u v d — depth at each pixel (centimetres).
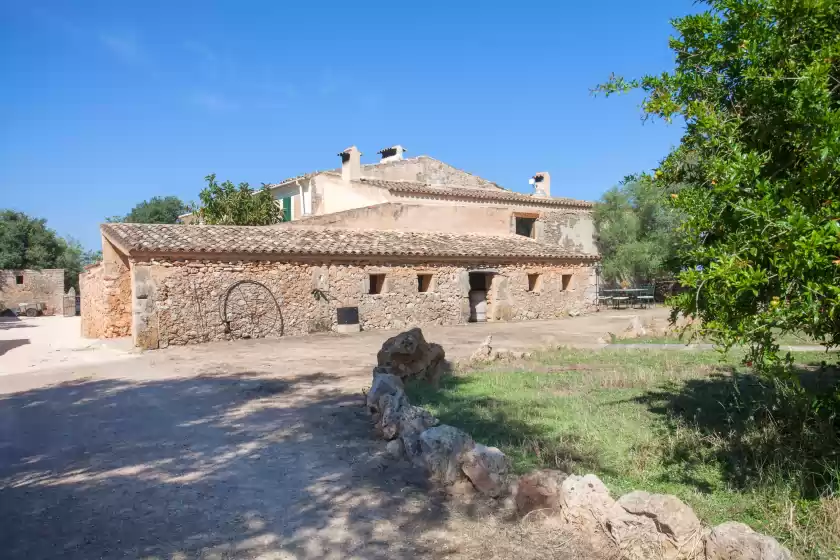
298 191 3002
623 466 543
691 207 415
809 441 520
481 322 2256
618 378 949
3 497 515
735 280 345
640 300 3102
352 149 2672
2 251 4431
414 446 591
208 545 420
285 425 743
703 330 409
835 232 319
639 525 388
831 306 331
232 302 1683
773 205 346
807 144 373
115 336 1820
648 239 3144
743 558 335
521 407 772
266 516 469
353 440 673
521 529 436
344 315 1908
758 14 409
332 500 499
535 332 1850
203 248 1612
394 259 2006
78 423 777
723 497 467
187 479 554
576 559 390
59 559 400
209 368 1207
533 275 2456
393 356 970
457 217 2559
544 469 517
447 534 434
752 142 430
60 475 571
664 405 768
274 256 1758
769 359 389
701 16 441
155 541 427
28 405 898
